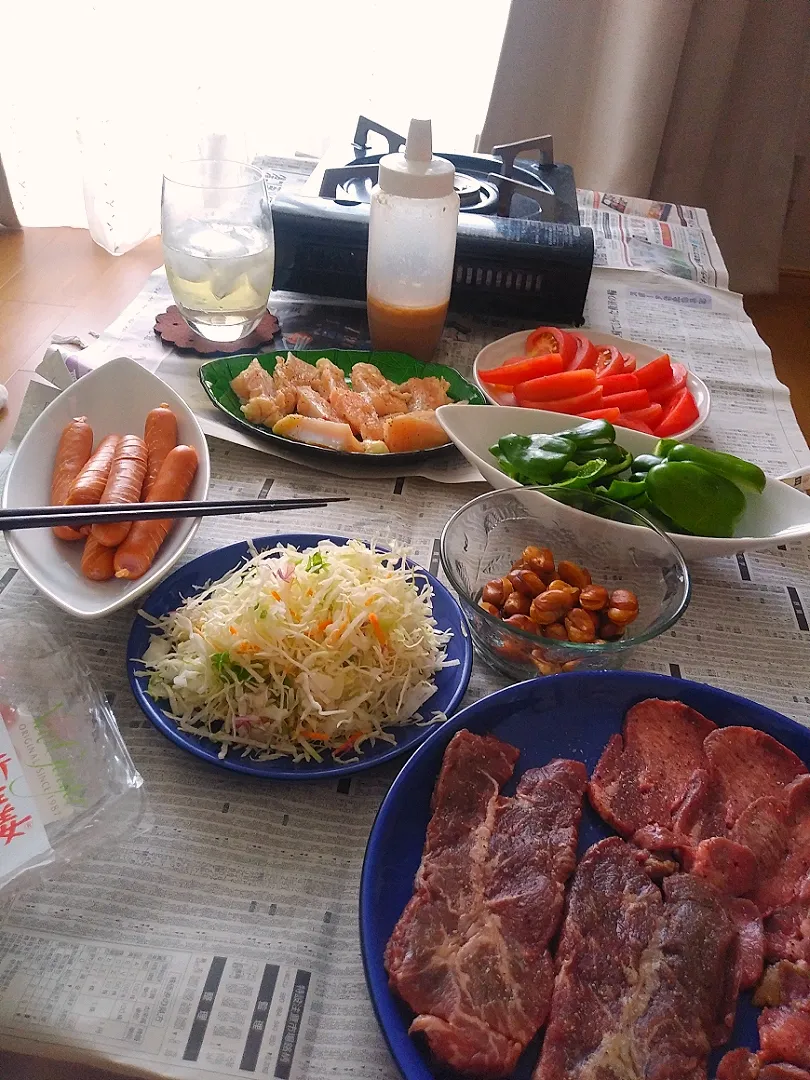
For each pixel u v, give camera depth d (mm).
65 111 2570
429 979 544
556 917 593
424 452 1102
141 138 2549
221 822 683
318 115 2641
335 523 1029
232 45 2455
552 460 970
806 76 2785
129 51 2393
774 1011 566
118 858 648
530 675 821
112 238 2625
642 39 2406
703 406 1258
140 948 592
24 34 2398
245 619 744
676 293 1693
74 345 1684
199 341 1354
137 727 750
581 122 2670
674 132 2707
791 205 3109
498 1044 521
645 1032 536
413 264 1252
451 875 608
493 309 1508
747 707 739
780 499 980
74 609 780
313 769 677
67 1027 543
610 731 739
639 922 598
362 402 1171
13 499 903
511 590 844
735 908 622
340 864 664
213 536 984
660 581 877
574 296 1471
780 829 670
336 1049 549
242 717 705
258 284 1293
